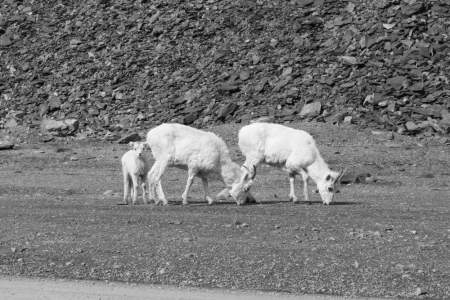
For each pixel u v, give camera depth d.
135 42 44.66
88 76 42.69
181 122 37.25
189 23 45.12
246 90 38.88
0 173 28.30
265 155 19.67
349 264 12.78
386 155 30.06
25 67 44.28
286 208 18.50
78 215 17.59
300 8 44.44
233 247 13.95
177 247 13.99
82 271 12.51
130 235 15.11
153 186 19.00
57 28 47.03
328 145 31.98
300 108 36.28
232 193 18.86
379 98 35.84
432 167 28.19
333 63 39.22
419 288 11.40
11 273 12.45
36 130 38.09
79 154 32.56
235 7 45.59
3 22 48.12
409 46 39.03
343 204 19.47
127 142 35.19
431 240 14.60
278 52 41.22
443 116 34.28
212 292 11.35
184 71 41.69
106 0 48.34
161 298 11.03
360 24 41.47
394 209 18.52
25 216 17.61
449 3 41.34
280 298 11.06
